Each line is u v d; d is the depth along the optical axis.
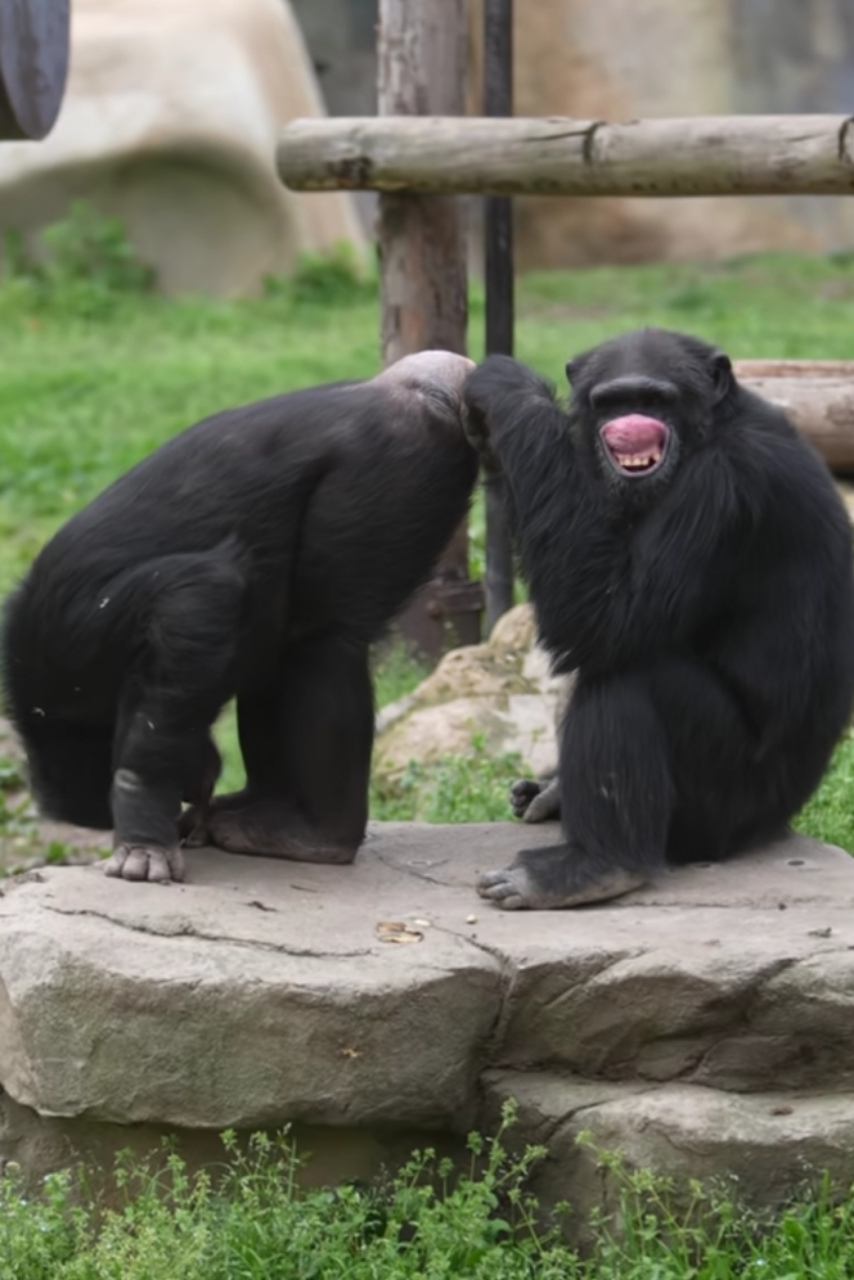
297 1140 9.38
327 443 10.57
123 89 42.03
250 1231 8.77
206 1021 9.05
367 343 37.53
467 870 11.10
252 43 43.16
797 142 15.97
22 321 40.41
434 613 19.41
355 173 17.84
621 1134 9.13
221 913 9.76
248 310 41.69
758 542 10.70
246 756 11.52
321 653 10.96
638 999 9.33
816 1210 9.02
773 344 35.38
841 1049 9.34
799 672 10.86
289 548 10.59
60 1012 9.14
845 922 9.90
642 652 10.51
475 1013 9.26
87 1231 9.44
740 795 11.00
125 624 10.16
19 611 10.50
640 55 51.41
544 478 10.59
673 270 48.59
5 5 13.88
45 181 42.34
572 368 11.04
